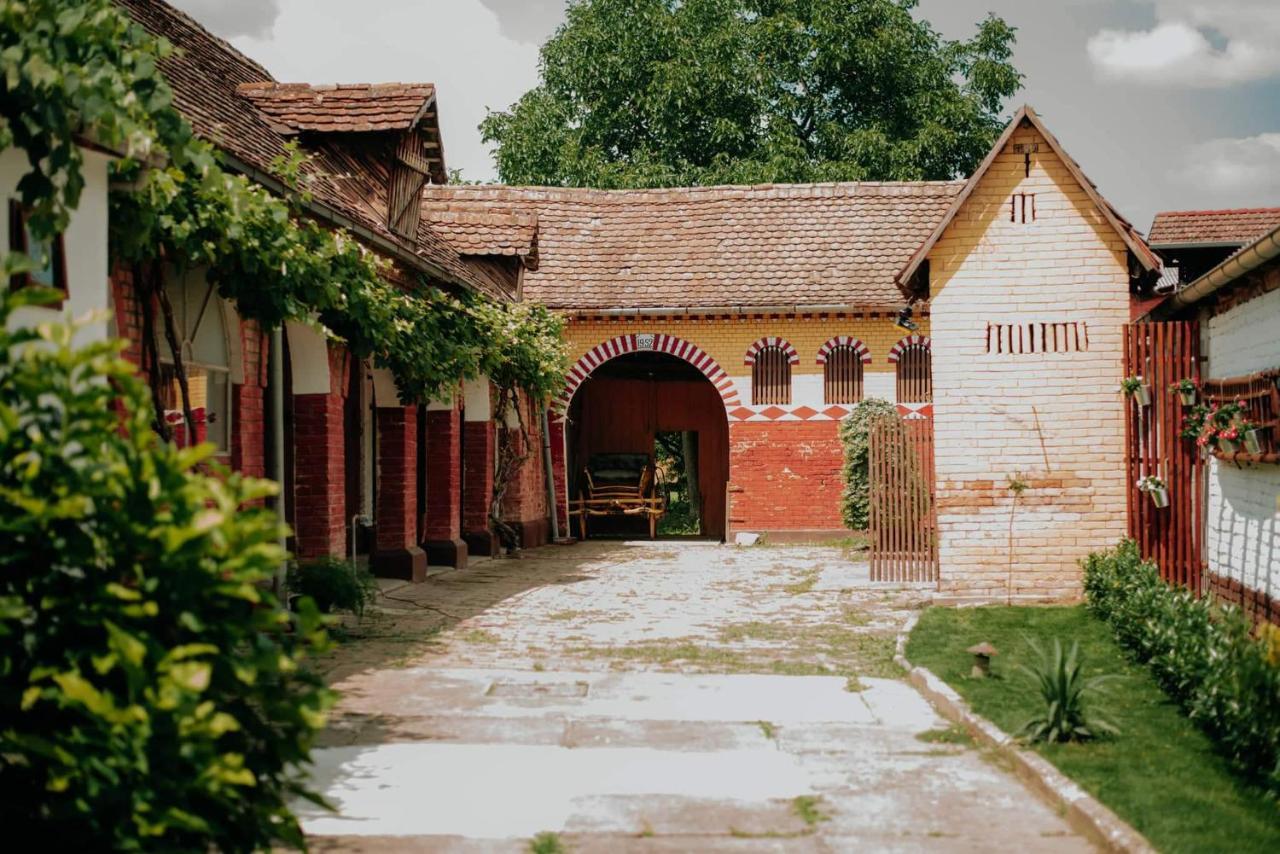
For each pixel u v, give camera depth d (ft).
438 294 58.23
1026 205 50.34
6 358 14.43
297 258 36.73
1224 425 37.11
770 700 32.65
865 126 132.05
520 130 134.21
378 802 23.15
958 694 31.81
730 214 99.40
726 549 84.23
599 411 106.22
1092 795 22.48
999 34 137.39
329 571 42.34
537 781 24.71
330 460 49.37
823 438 91.40
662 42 132.16
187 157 26.66
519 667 37.14
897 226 97.25
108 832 13.85
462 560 68.33
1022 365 50.29
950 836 21.39
